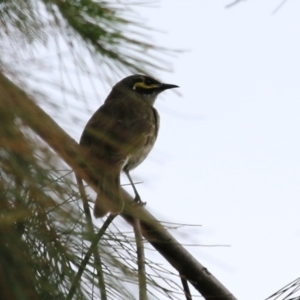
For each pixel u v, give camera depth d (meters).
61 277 3.92
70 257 3.92
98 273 3.98
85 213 3.96
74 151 3.81
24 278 3.57
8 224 3.50
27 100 3.69
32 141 3.57
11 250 3.54
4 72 3.76
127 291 3.98
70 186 3.67
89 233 3.87
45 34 4.88
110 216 4.23
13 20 4.86
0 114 3.53
